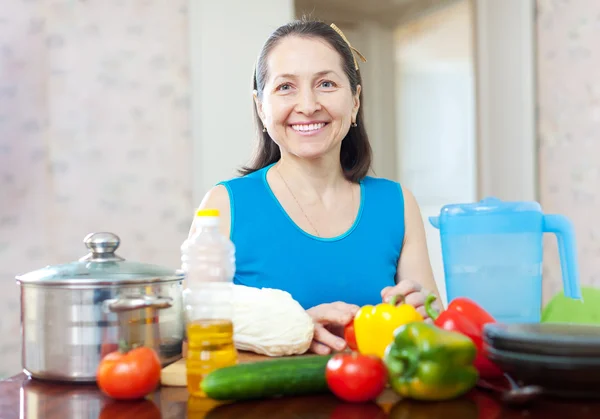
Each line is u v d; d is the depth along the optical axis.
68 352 0.98
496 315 1.14
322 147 1.49
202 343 0.93
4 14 3.13
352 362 0.87
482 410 0.83
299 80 1.46
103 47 3.14
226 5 3.08
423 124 4.27
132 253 3.14
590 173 2.92
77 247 3.16
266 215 1.55
